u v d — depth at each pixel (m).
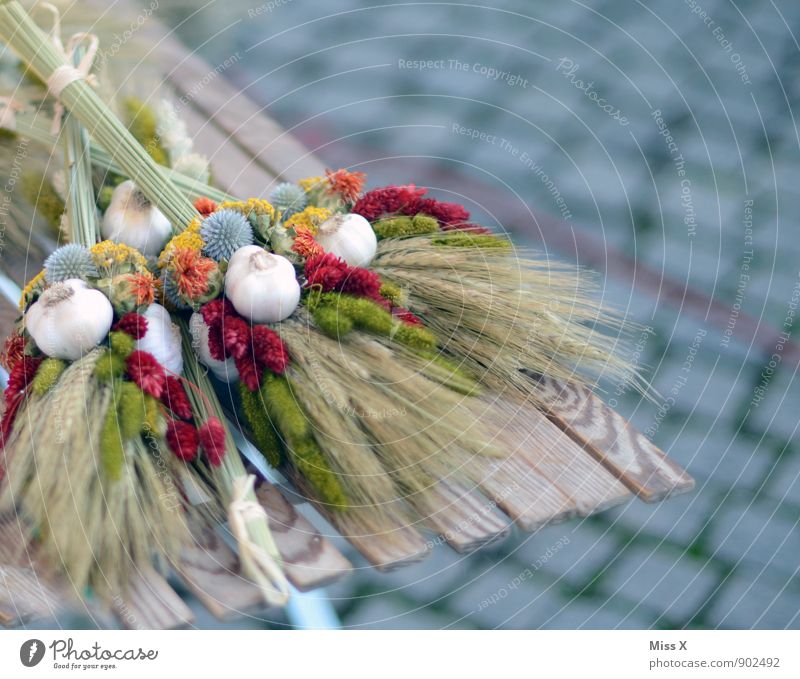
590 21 2.07
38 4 1.49
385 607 1.37
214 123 1.62
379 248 1.36
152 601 1.19
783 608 1.38
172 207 1.35
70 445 1.21
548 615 1.37
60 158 1.45
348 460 1.23
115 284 1.27
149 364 1.24
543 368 1.33
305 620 1.32
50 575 1.20
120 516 1.19
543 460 1.29
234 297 1.28
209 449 1.24
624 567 1.41
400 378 1.26
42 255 1.44
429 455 1.24
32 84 1.46
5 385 1.34
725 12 2.07
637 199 1.74
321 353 1.27
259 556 1.20
